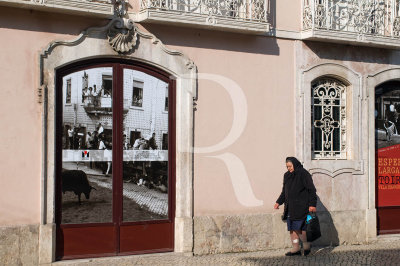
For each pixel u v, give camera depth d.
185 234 9.72
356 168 11.45
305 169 9.99
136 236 9.51
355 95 11.55
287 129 10.84
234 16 10.31
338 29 11.16
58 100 8.91
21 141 8.53
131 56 9.39
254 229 10.38
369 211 11.53
